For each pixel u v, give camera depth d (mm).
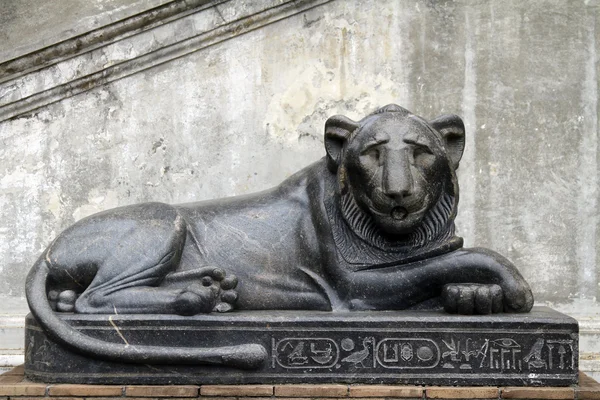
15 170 8273
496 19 8336
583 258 8281
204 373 5977
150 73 8297
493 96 8320
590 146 8312
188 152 8312
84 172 8273
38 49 8211
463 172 8305
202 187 8297
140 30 8234
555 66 8328
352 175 6250
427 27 8336
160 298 6059
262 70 8336
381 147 6164
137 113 8305
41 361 6086
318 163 6699
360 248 6305
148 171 8297
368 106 8297
